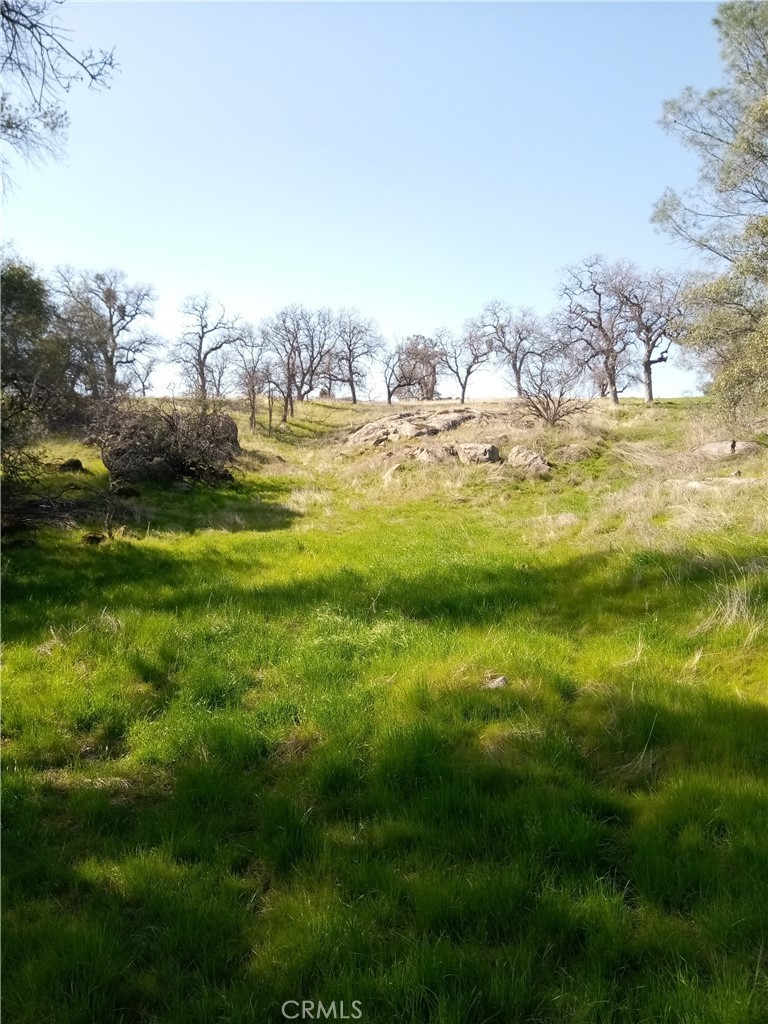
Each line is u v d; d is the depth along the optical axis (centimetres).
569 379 2706
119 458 1906
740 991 245
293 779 427
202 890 320
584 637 652
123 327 4650
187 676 586
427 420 2988
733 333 1739
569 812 362
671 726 452
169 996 263
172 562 1055
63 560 1020
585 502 1531
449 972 263
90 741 489
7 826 375
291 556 1134
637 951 273
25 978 266
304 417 4709
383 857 339
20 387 1361
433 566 979
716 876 306
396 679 561
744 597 644
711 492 1117
